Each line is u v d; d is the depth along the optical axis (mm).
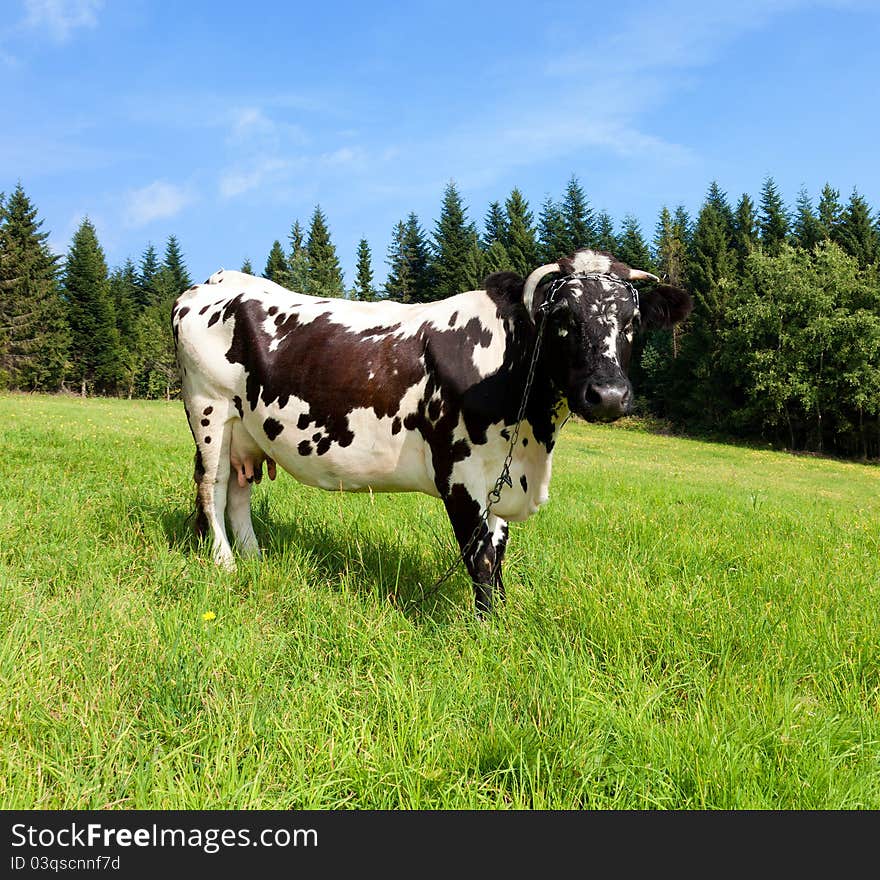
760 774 2662
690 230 60625
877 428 39812
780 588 4934
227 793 2424
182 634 3553
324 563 5242
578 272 4051
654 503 9578
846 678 3674
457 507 4488
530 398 4285
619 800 2543
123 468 8852
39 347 55125
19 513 5859
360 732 2869
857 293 40844
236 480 5699
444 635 3957
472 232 61000
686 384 49562
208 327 5398
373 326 4836
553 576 4926
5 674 2996
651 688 3342
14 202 55875
